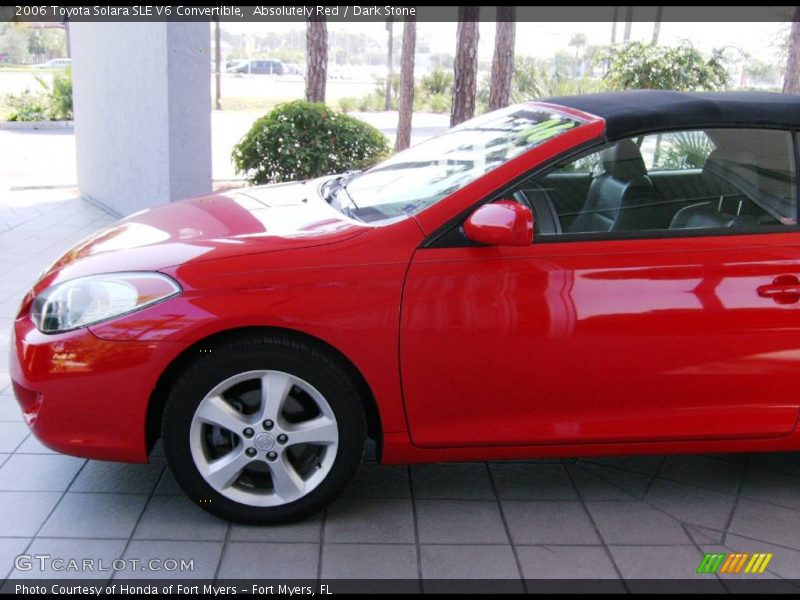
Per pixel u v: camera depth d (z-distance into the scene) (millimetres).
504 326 3025
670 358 3117
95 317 2961
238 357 2953
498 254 3035
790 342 3156
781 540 3199
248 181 9953
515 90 20656
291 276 2949
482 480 3572
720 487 3588
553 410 3168
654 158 3234
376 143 10016
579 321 3049
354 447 3090
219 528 3141
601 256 3078
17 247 7797
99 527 3121
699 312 3092
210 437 3107
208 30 7648
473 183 3137
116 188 9609
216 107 30953
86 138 10711
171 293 2934
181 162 7809
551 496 3463
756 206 3230
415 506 3348
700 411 3223
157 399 3102
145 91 8242
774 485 3621
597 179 3180
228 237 3195
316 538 3098
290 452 3123
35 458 3623
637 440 3225
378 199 3463
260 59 59469
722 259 3125
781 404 3246
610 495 3488
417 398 3074
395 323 2980
